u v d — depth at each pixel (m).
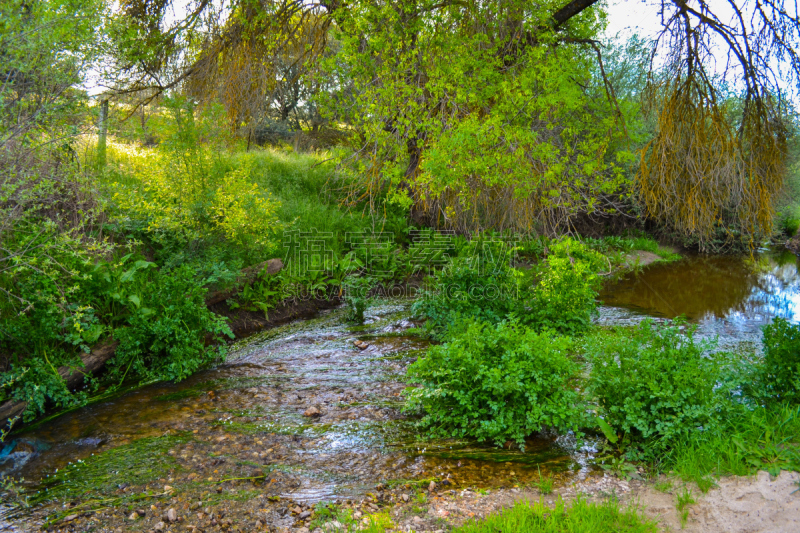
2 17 3.99
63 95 4.74
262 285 8.15
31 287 4.84
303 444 4.09
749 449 3.34
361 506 3.20
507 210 7.33
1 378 4.44
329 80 7.87
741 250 16.67
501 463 3.76
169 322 5.66
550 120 7.04
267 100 10.06
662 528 2.82
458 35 7.41
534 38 7.68
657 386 3.71
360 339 7.02
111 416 4.65
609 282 11.21
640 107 7.63
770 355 4.07
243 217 7.58
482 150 5.92
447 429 4.26
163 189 7.10
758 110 6.80
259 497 3.33
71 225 5.83
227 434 4.27
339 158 7.43
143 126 7.25
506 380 3.95
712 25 7.09
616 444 3.91
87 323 5.35
